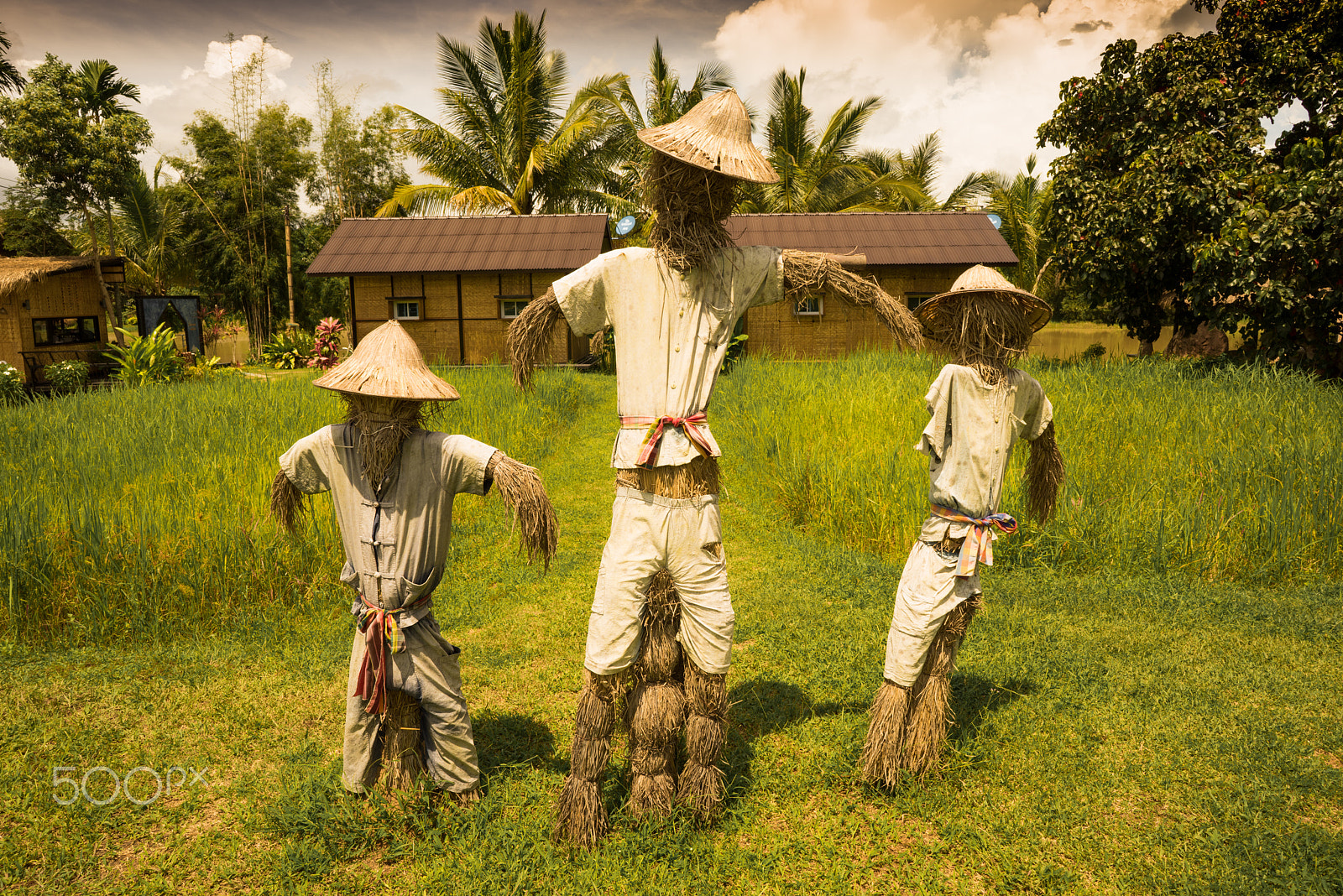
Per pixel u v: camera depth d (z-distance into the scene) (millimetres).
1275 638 4762
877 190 31547
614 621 3027
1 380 15180
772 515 7594
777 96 30594
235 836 3154
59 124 23406
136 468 6848
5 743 3717
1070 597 5344
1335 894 2715
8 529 5090
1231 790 3305
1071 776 3455
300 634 4918
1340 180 11203
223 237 32594
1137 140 13969
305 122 34812
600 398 15570
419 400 2957
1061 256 15438
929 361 13508
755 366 15789
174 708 4074
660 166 3027
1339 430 7391
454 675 3203
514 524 3057
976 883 2904
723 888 2887
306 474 3133
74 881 2898
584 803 3031
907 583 3436
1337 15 12828
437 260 20938
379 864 3010
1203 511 6098
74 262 21875
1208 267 12594
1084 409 8633
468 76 29891
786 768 3570
